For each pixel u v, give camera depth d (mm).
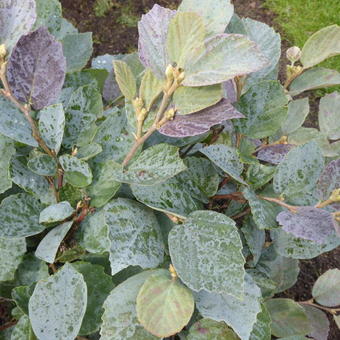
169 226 298
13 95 259
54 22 358
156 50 249
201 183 312
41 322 267
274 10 765
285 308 370
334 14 764
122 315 268
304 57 324
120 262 254
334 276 397
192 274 253
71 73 373
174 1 765
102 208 303
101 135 307
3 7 254
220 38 223
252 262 345
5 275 294
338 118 384
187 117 248
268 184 313
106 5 726
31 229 294
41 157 276
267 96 303
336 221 252
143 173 265
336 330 512
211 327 295
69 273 275
